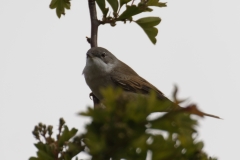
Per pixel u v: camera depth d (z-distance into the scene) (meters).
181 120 5.18
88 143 5.18
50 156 6.94
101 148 5.10
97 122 5.23
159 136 5.24
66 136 7.01
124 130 5.08
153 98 5.20
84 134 5.25
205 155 6.00
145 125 5.23
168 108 5.19
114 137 5.16
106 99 5.24
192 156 5.73
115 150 5.21
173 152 5.38
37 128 7.04
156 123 5.22
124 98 5.30
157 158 5.25
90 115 5.17
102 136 5.13
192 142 5.67
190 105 5.18
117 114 5.20
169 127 5.22
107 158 5.27
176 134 5.30
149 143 5.20
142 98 5.28
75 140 5.87
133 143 5.13
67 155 6.79
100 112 5.16
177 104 5.17
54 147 6.95
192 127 5.20
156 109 5.18
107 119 5.17
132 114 5.17
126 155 5.23
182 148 5.57
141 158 5.24
